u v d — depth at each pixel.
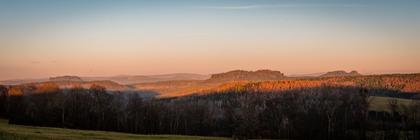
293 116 151.25
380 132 131.75
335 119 142.62
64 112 149.38
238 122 152.50
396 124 137.62
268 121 151.50
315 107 156.50
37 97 155.50
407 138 125.00
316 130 141.25
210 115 166.00
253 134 141.88
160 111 165.12
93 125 150.62
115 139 88.31
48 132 94.38
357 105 153.38
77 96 156.38
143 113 158.62
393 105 152.88
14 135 71.56
